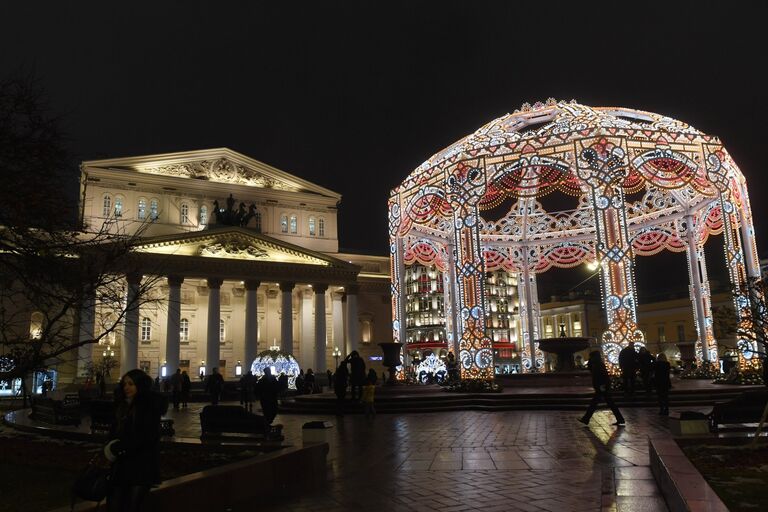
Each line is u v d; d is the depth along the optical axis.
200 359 64.44
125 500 5.56
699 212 33.38
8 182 13.37
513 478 9.40
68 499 8.55
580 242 38.53
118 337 55.94
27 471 11.00
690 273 33.91
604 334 23.45
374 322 72.31
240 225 60.28
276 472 8.95
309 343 67.25
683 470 7.26
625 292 23.17
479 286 24.72
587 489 8.46
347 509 7.75
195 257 55.03
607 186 23.81
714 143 25.17
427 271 89.44
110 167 59.53
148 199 60.69
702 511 5.34
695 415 11.41
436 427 16.83
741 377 23.14
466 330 24.72
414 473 10.16
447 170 26.17
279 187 69.19
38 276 14.33
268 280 58.75
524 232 38.97
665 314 62.94
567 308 76.12
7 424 22.06
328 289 70.75
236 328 66.56
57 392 39.50
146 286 17.48
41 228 14.34
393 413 21.64
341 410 21.31
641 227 36.78
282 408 24.78
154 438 5.75
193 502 7.27
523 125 29.22
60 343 14.49
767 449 10.02
